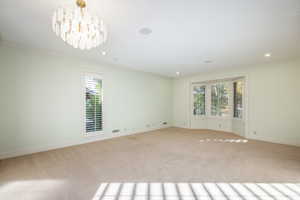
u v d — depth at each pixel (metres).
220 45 2.96
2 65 2.93
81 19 1.67
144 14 1.93
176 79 6.78
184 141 4.27
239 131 5.04
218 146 3.79
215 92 6.05
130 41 2.78
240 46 3.00
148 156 3.07
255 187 1.95
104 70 4.49
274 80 4.14
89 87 4.16
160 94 6.36
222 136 4.90
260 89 4.40
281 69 4.03
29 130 3.21
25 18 2.03
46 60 3.45
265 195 1.78
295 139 3.82
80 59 3.98
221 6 1.76
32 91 3.26
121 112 4.95
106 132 4.54
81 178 2.17
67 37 1.81
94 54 3.58
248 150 3.46
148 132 5.56
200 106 6.36
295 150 3.45
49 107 3.48
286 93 3.96
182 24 2.18
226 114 5.70
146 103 5.78
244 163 2.71
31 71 3.25
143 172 2.36
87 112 4.12
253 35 2.51
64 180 2.11
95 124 4.29
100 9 1.81
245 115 4.71
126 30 2.36
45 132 3.43
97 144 3.95
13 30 2.38
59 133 3.63
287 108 3.94
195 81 6.09
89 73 4.16
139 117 5.52
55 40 2.78
